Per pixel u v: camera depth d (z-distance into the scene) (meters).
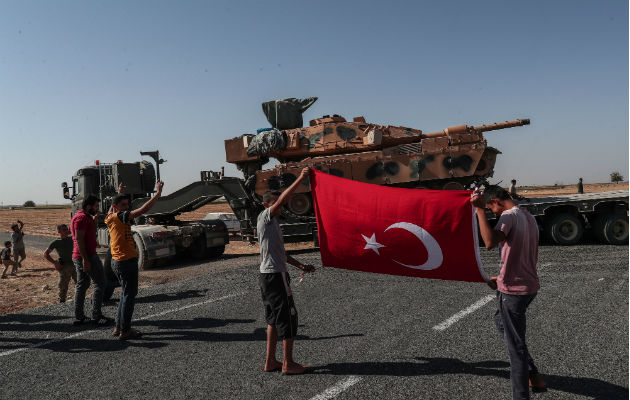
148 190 14.71
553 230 11.77
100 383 3.98
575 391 3.41
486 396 3.37
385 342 4.64
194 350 4.72
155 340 5.14
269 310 4.02
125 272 5.19
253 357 4.42
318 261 10.66
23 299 8.45
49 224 37.75
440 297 6.39
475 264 3.76
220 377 3.97
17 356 4.83
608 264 8.41
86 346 5.05
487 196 3.55
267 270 3.96
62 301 7.78
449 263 3.87
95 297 5.91
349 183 4.26
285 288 3.96
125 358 4.60
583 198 12.02
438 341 4.60
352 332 5.03
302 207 13.20
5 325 6.09
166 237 11.66
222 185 13.45
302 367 3.96
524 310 3.20
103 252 15.52
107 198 14.29
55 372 4.31
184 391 3.72
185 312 6.34
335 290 7.18
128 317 5.18
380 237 4.12
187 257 13.62
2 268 13.32
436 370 3.89
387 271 4.20
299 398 3.47
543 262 9.13
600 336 4.52
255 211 13.78
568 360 3.99
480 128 14.20
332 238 4.35
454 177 13.05
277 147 13.66
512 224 3.15
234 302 6.73
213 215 19.86
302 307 6.25
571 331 4.73
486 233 3.12
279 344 4.76
